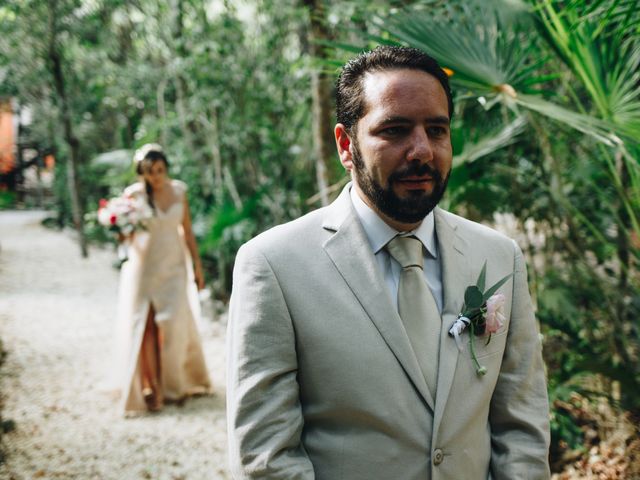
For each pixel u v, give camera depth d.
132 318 4.43
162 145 9.77
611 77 2.53
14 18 10.55
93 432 4.05
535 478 1.30
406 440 1.23
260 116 8.09
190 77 7.89
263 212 7.99
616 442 3.20
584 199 4.03
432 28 2.58
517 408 1.38
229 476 3.46
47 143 16.94
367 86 1.26
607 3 2.44
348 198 1.39
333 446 1.24
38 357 5.69
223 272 7.74
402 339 1.26
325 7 4.89
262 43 8.25
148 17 9.54
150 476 3.45
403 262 1.32
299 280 1.29
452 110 1.32
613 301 3.61
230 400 1.29
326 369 1.25
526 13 2.53
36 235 15.75
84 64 11.88
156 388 4.47
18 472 3.45
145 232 4.42
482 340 1.33
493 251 1.45
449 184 3.52
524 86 2.64
